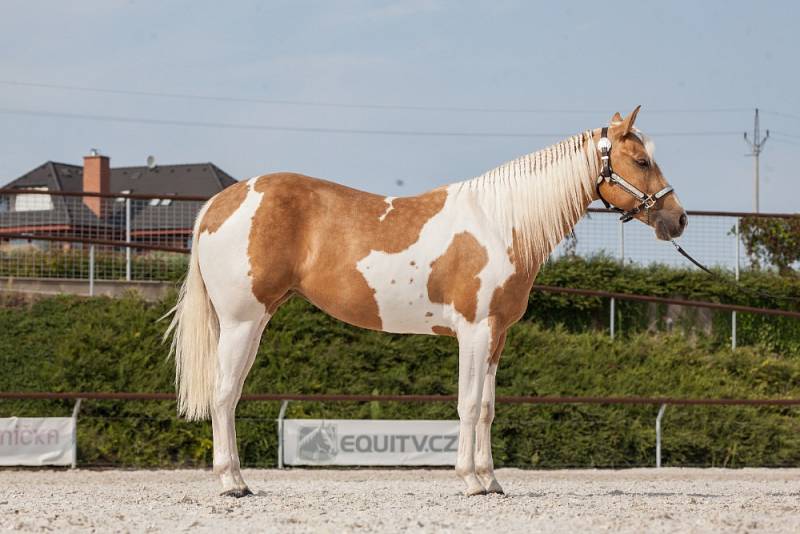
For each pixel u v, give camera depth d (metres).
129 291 19.42
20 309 18.72
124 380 16.66
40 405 16.03
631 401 15.15
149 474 13.46
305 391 16.89
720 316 22.06
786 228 22.95
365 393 17.05
